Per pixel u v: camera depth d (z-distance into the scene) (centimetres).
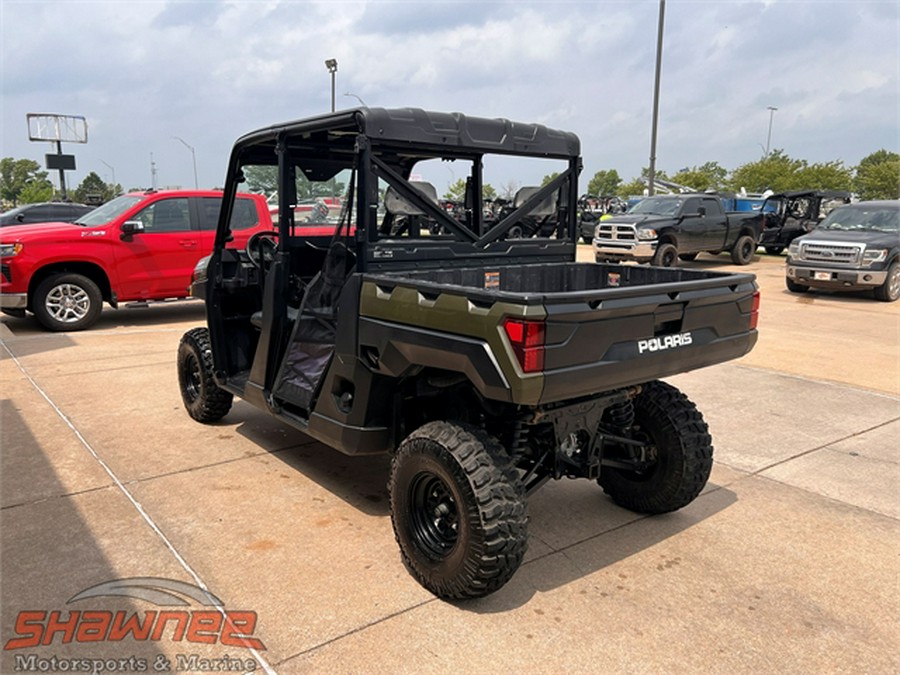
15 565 315
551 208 416
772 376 689
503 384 252
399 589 301
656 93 1995
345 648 261
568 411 311
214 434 498
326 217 439
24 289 848
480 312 259
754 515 383
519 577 314
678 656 260
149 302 934
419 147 356
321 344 390
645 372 291
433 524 304
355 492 402
